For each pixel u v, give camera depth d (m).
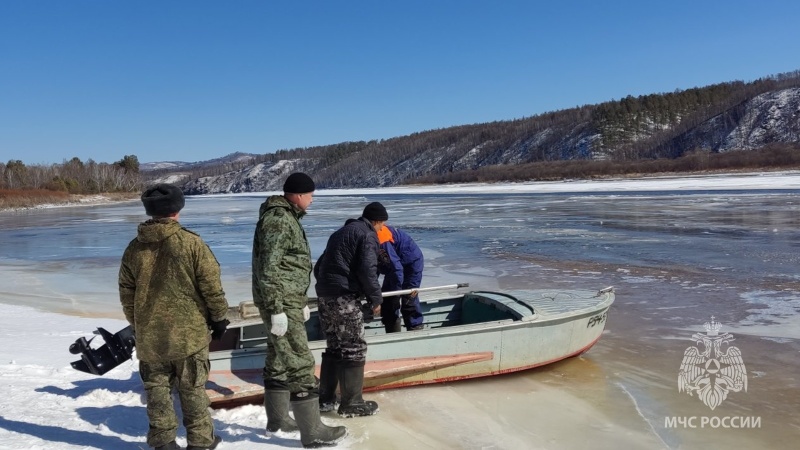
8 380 5.00
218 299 3.36
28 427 3.85
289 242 3.62
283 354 3.68
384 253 5.69
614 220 22.81
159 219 3.27
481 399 5.13
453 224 23.98
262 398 4.66
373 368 5.00
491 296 6.42
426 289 5.96
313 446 3.80
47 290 11.55
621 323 7.81
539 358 5.70
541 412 4.88
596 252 14.47
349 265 4.27
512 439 4.38
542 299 6.25
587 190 53.91
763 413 4.91
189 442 3.47
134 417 4.19
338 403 4.64
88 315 9.11
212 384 4.59
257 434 4.00
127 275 3.31
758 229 17.91
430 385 5.37
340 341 4.35
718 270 11.43
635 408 5.00
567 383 5.56
